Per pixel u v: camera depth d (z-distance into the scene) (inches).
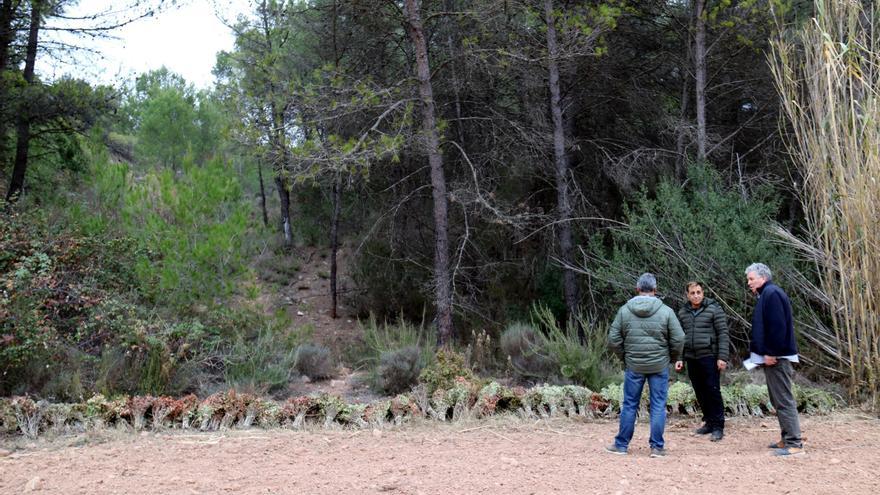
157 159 831.7
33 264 362.0
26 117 464.8
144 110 880.9
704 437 267.1
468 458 225.1
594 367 375.9
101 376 327.9
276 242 751.7
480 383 329.7
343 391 388.8
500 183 515.2
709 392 265.1
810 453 229.1
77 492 179.8
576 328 433.4
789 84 352.5
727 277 383.6
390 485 186.4
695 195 432.8
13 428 257.4
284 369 396.8
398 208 490.3
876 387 316.8
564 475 199.3
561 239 471.5
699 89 470.0
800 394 314.0
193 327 373.7
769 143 505.7
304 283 667.4
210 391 352.2
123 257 416.2
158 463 216.4
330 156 370.3
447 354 350.3
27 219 413.7
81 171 567.2
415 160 516.4
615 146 535.2
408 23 430.6
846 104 306.3
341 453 234.1
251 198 878.4
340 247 732.7
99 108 495.5
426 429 279.3
